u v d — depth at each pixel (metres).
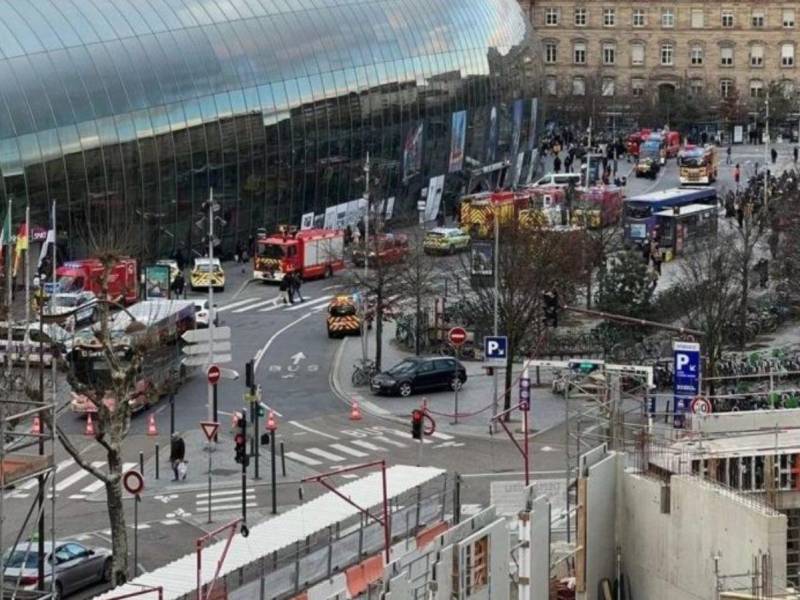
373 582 70.81
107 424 95.50
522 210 192.12
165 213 185.88
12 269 127.31
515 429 125.56
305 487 111.69
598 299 150.00
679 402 93.56
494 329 134.88
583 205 198.38
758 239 180.38
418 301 148.62
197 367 142.38
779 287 162.25
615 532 68.75
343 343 155.50
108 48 180.88
